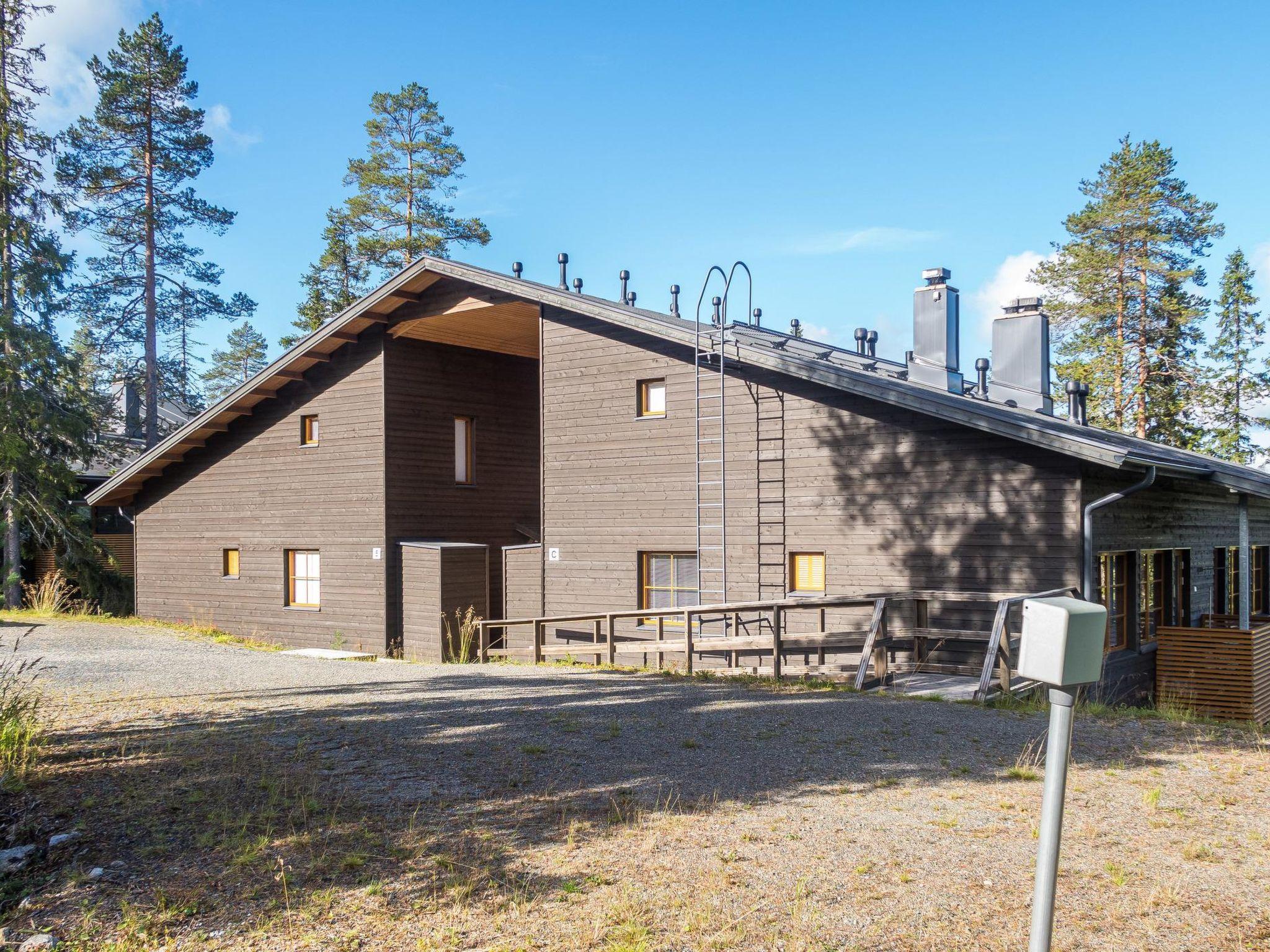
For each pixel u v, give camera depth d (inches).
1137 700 572.4
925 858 217.2
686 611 527.8
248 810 252.5
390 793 269.0
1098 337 1556.3
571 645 671.8
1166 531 627.8
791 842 227.8
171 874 211.9
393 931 183.3
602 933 179.6
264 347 2849.4
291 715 380.8
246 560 873.5
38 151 983.6
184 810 252.4
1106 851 222.1
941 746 323.0
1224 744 331.0
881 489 552.4
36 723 340.8
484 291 714.2
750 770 292.5
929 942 175.8
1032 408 765.9
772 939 177.0
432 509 810.2
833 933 179.5
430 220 1610.5
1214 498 733.3
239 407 863.1
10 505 963.3
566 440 685.9
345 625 797.2
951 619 522.3
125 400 1547.7
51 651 616.4
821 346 895.1
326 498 813.9
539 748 319.6
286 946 178.2
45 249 951.0
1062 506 495.2
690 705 399.9
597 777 285.7
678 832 235.1
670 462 637.3
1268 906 192.7
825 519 571.5
